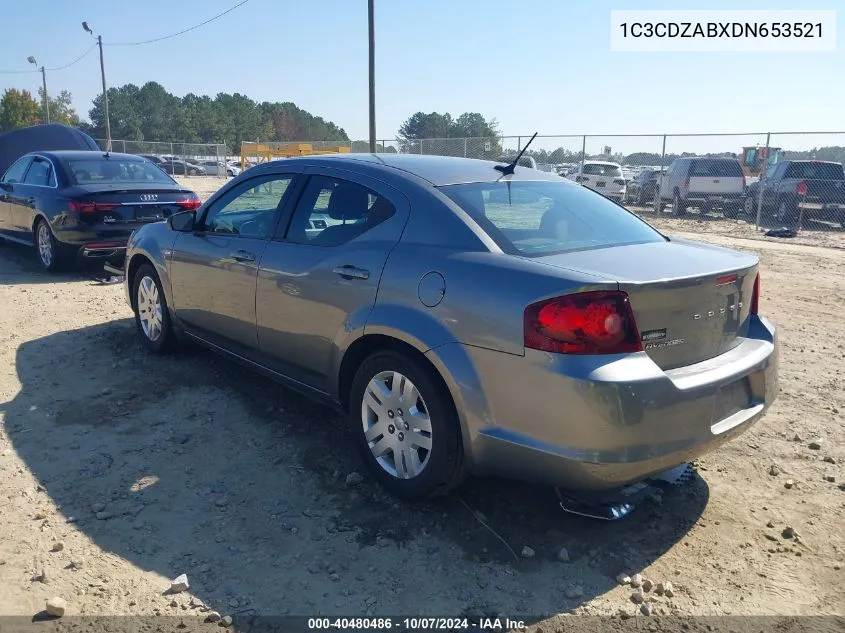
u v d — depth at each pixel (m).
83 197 8.75
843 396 5.29
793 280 10.46
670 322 3.08
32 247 10.93
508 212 3.69
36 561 3.08
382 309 3.52
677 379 3.03
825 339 6.98
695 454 3.13
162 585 2.95
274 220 4.36
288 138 132.12
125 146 47.59
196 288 4.96
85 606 2.81
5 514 3.42
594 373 2.85
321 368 3.98
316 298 3.89
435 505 3.59
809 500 3.74
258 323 4.37
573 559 3.20
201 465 3.96
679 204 21.42
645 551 3.27
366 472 3.90
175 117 110.44
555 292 2.94
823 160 19.48
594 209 4.14
